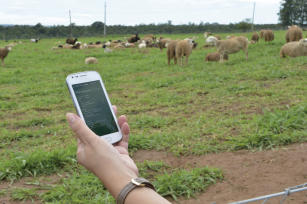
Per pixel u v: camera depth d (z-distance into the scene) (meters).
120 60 19.17
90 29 71.56
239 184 3.91
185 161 4.78
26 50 28.41
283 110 6.52
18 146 5.99
